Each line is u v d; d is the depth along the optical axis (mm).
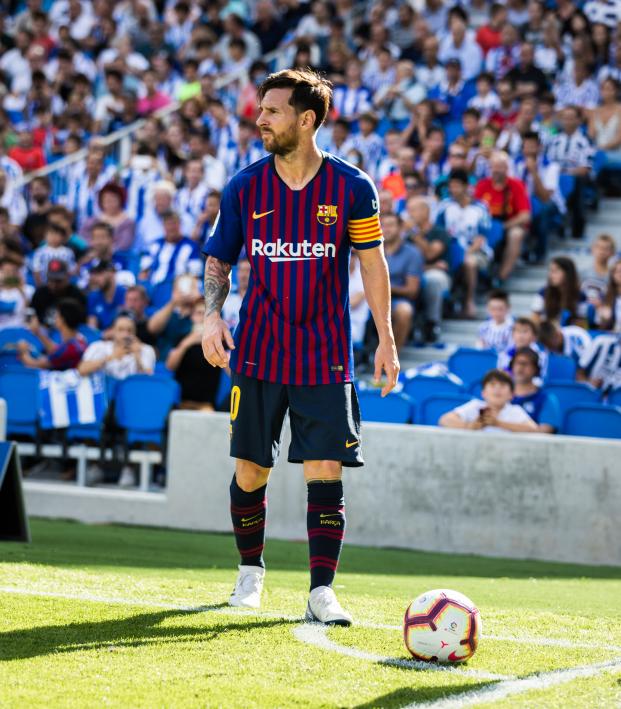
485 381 28406
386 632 14414
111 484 34250
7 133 55000
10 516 22469
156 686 11438
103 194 45125
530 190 41406
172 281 40531
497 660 13180
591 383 33812
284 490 28266
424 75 50406
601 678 12352
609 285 35406
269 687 11500
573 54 47344
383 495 27375
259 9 58875
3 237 42969
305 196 14922
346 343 15164
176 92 57250
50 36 65188
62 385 33781
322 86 14844
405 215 41812
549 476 26062
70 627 14047
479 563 24891
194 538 27266
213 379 33906
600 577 23062
